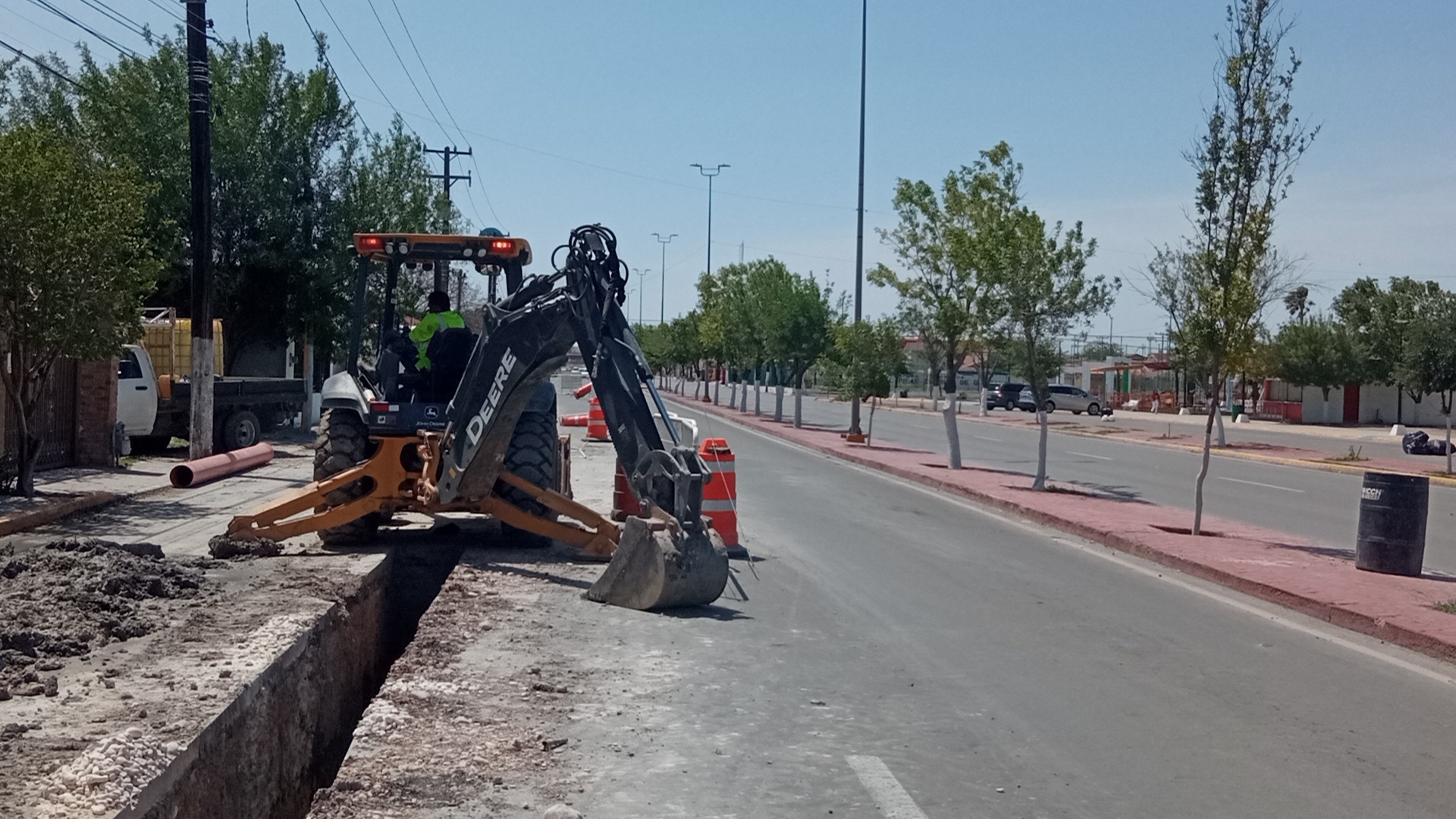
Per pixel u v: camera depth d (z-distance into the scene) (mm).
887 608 10258
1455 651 8938
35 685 5957
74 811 4230
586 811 5422
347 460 12125
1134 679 8148
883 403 72125
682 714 6965
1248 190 14227
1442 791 6086
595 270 9797
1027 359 20531
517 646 8336
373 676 9836
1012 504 17969
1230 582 11984
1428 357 31172
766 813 5488
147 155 29234
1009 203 23609
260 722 6223
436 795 5531
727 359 60125
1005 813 5598
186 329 25391
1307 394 58812
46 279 14383
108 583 8312
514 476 11750
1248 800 5887
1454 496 23922
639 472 9688
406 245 12727
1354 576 12102
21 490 14984
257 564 10500
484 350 10734
